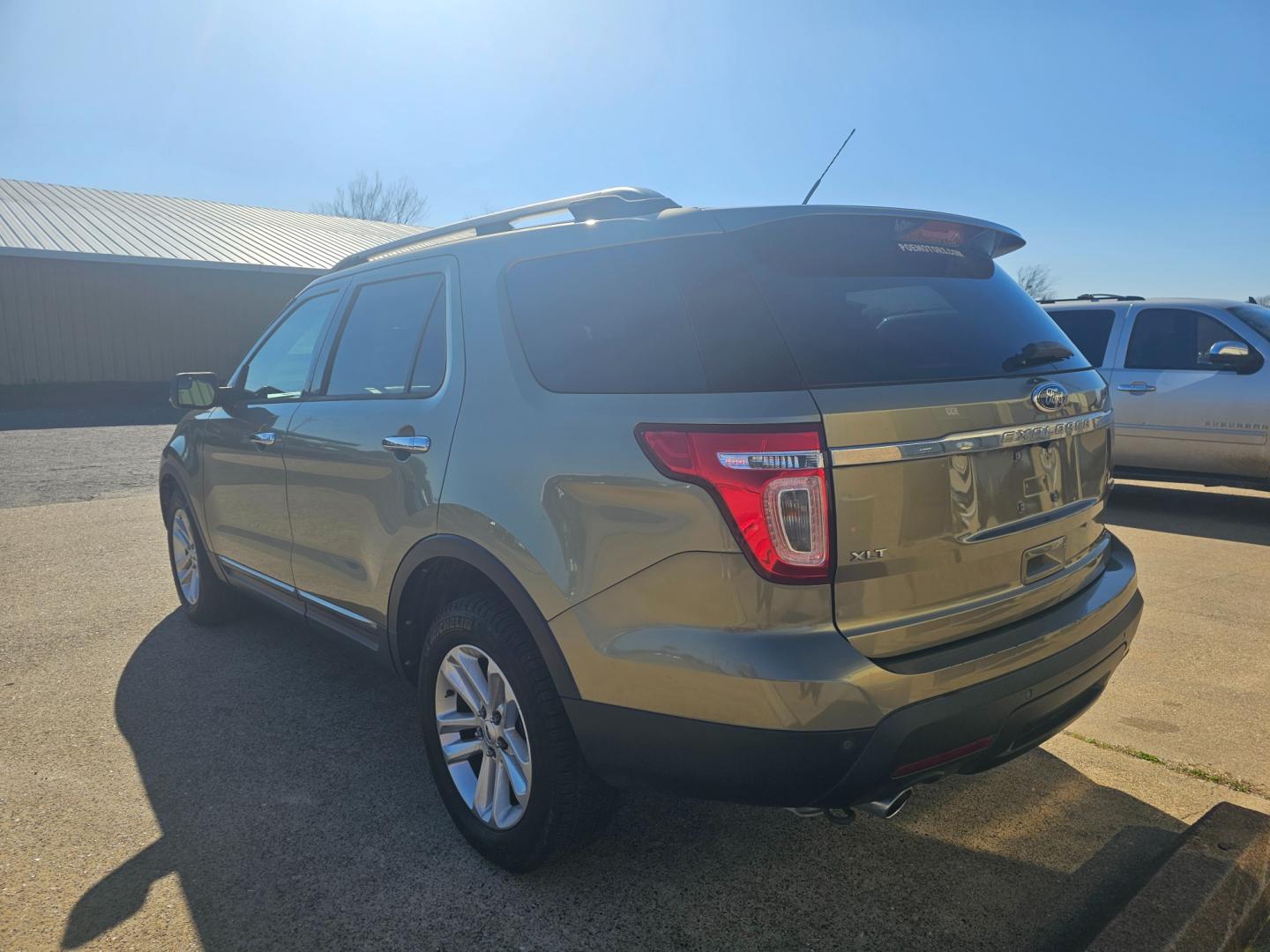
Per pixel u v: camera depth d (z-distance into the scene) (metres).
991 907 2.40
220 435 4.18
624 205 2.55
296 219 30.16
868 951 2.24
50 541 6.91
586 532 2.23
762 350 2.07
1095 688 2.56
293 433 3.51
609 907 2.43
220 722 3.63
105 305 21.59
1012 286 2.77
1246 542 6.74
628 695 2.16
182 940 2.29
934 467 2.09
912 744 2.02
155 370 22.45
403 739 3.48
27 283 20.52
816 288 2.22
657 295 2.29
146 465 11.01
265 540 3.85
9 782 3.12
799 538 1.94
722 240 2.24
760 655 1.96
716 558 2.00
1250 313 7.50
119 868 2.61
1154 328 7.91
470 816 2.68
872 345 2.18
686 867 2.61
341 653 4.43
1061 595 2.51
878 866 2.60
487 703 2.60
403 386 3.03
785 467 1.94
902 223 2.45
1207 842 2.41
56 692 3.93
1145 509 8.19
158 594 5.48
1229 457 7.41
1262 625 4.73
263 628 4.84
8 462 11.27
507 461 2.46
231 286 23.44
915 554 2.07
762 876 2.56
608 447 2.21
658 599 2.10
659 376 2.20
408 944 2.28
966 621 2.19
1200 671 4.10
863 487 1.98
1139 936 2.07
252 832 2.81
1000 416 2.25
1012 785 3.06
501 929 2.34
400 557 2.88
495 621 2.48
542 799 2.39
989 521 2.23
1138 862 2.59
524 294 2.64
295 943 2.28
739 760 2.02
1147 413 7.82
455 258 2.94
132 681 4.06
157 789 3.08
